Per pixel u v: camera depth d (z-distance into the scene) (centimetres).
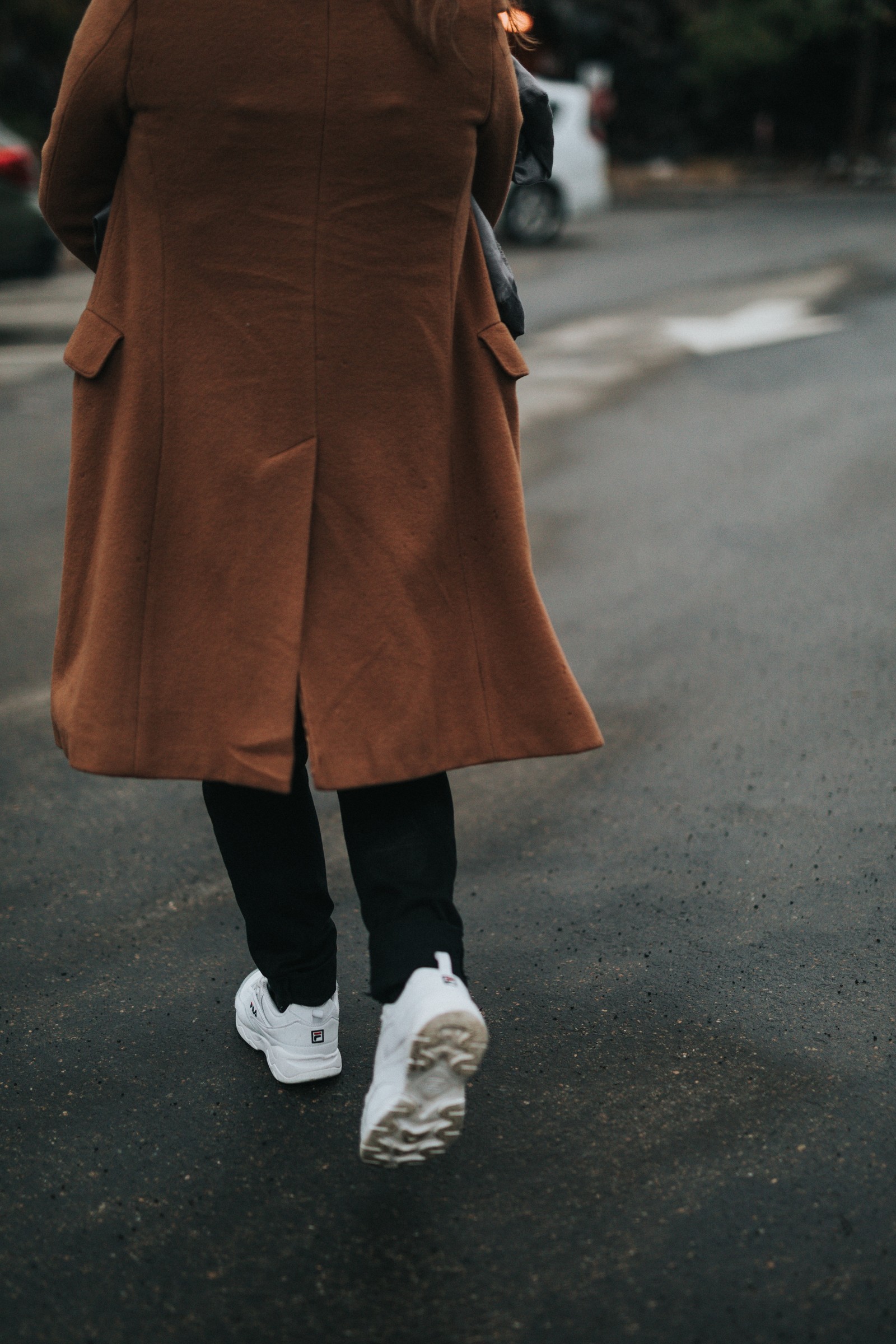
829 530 575
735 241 1512
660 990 263
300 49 178
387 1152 183
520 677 202
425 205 187
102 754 192
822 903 296
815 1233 197
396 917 188
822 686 420
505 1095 231
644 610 493
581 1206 204
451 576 198
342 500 188
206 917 299
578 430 760
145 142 183
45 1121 228
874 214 1805
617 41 2844
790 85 2642
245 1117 228
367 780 187
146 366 188
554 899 301
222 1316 185
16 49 2067
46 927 296
